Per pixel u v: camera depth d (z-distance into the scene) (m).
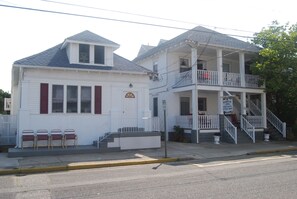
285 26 22.78
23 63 16.17
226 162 12.79
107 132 17.97
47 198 7.14
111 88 18.36
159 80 24.50
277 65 22.00
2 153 16.00
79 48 17.97
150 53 26.03
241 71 22.95
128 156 14.59
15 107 24.09
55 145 16.42
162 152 15.98
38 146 16.06
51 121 16.84
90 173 10.73
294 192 7.14
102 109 18.08
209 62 24.78
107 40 18.52
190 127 21.47
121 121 18.45
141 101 19.03
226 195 6.99
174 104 23.38
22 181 9.38
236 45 23.02
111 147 16.31
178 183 8.45
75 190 7.88
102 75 18.19
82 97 17.70
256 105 26.09
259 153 16.39
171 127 23.12
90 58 18.11
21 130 16.20
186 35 23.59
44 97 16.77
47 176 10.25
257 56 23.84
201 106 24.70
